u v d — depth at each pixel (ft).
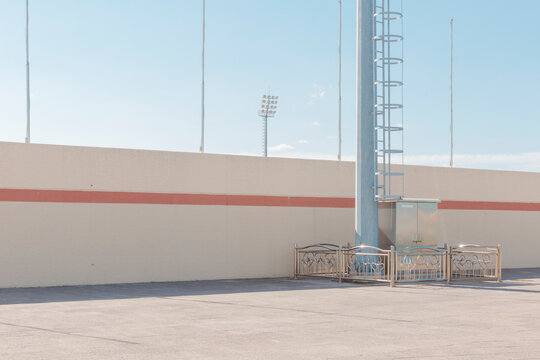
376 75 67.82
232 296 51.88
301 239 72.28
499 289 58.29
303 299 49.85
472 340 32.32
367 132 67.46
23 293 53.83
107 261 61.93
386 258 67.00
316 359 27.76
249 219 69.46
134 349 29.76
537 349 29.99
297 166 72.64
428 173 80.74
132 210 63.36
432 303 47.62
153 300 48.98
